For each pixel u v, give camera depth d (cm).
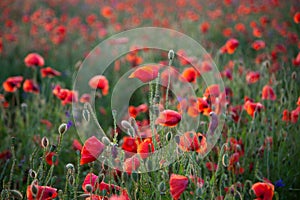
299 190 284
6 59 571
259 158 289
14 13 883
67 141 342
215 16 724
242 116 342
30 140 329
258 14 707
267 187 191
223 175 222
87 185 184
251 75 359
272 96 304
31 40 654
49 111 383
